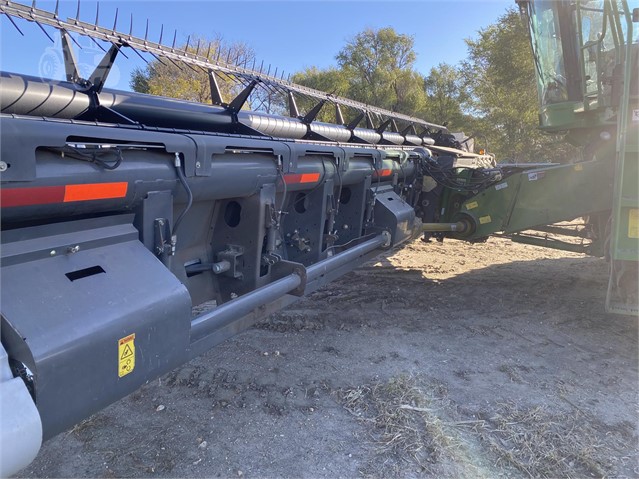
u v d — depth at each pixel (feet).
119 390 5.82
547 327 14.20
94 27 8.45
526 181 15.31
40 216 5.79
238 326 9.18
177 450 8.26
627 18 10.99
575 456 8.30
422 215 18.78
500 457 8.25
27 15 7.39
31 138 5.34
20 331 4.86
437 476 7.77
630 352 12.59
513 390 10.53
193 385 10.36
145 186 6.97
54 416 5.07
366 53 101.86
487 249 25.88
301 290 10.40
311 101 17.62
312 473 7.78
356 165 13.66
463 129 90.99
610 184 13.71
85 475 7.60
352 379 10.81
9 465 4.41
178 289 6.73
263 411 9.48
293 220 12.89
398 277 19.40
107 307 5.74
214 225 10.30
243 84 12.44
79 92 8.30
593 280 19.21
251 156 9.35
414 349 12.51
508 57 73.46
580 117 14.83
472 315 15.08
